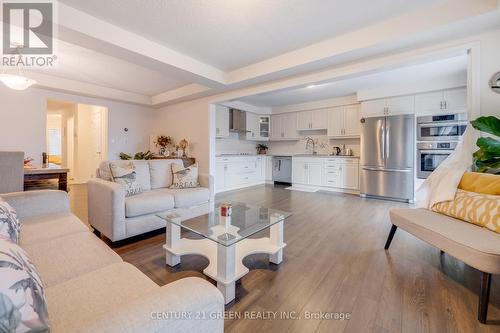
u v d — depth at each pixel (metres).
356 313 1.41
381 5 2.08
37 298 0.56
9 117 3.99
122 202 2.30
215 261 1.78
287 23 2.34
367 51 2.55
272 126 6.91
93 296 0.87
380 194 4.66
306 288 1.67
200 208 3.09
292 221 3.21
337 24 2.37
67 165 6.56
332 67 2.99
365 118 4.80
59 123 8.17
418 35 2.22
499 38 2.13
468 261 1.42
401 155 4.43
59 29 2.13
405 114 4.37
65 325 0.71
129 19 2.30
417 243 2.46
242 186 6.09
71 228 1.55
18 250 0.67
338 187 5.45
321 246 2.39
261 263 2.03
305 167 5.96
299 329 1.29
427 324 1.31
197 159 4.93
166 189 3.13
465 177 2.08
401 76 3.92
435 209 2.17
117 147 5.36
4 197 1.70
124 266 1.11
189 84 4.48
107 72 3.83
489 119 1.95
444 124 4.05
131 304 0.58
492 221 1.65
